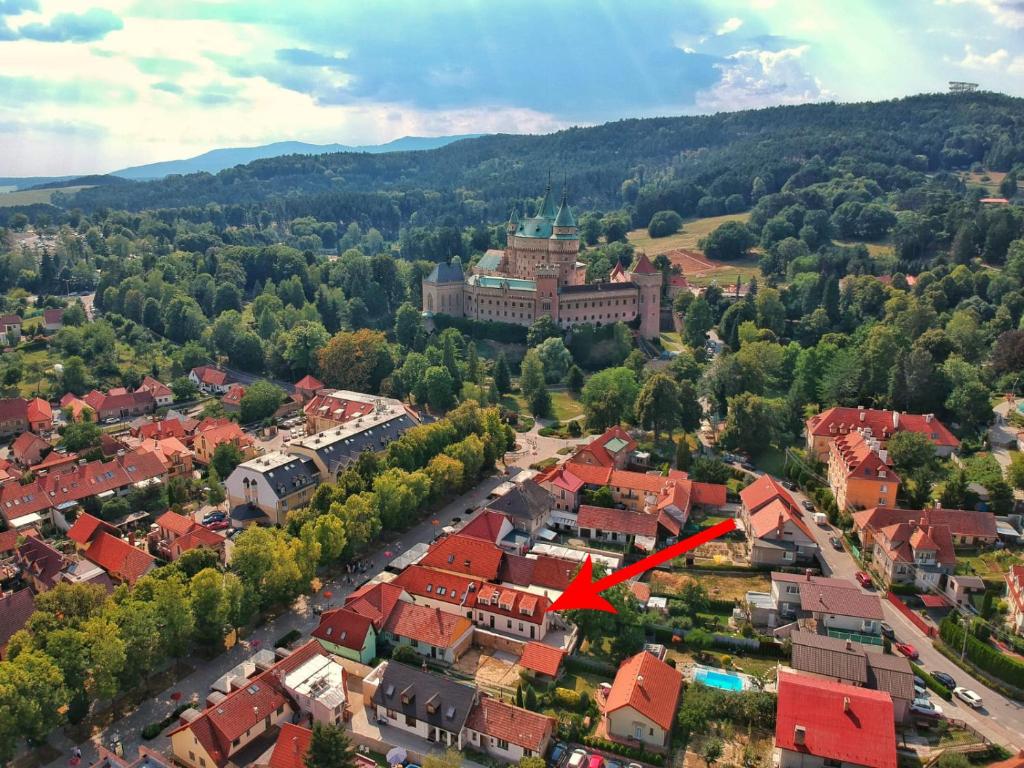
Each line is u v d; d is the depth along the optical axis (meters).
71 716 112.31
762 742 108.88
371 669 123.00
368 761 102.12
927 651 129.25
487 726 107.69
